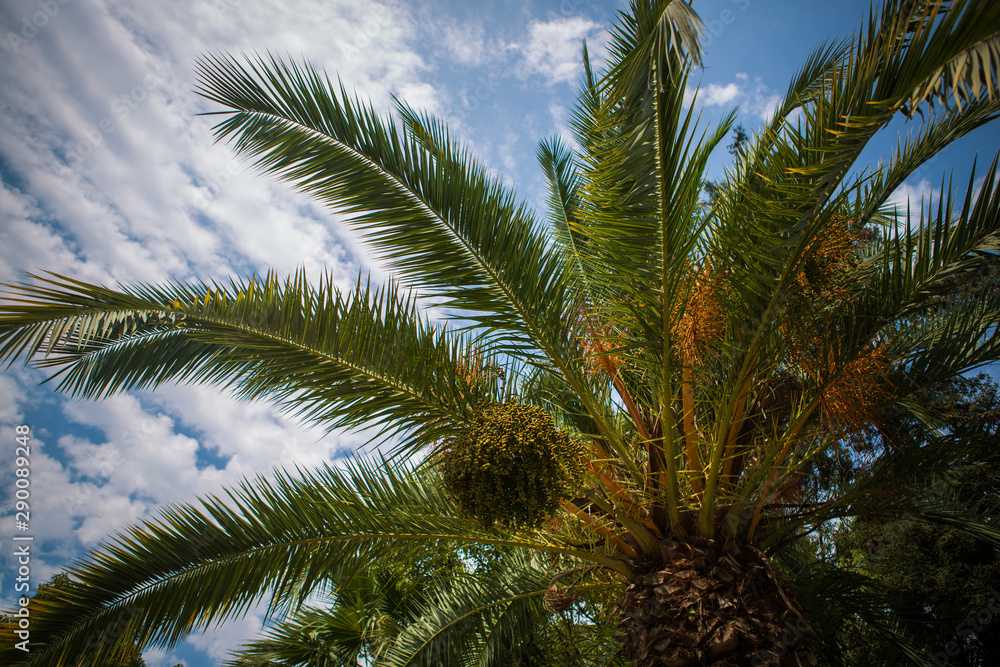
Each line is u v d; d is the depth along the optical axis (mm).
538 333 4410
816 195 3334
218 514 4105
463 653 5227
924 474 4770
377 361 4215
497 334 4516
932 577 7520
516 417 3766
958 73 2400
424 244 4348
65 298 3645
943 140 4113
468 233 4305
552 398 5895
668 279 3914
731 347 4320
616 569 4625
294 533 4285
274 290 4164
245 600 3980
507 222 4395
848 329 4516
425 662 4973
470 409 4344
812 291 4234
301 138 4473
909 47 2770
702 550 4215
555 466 3643
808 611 5379
